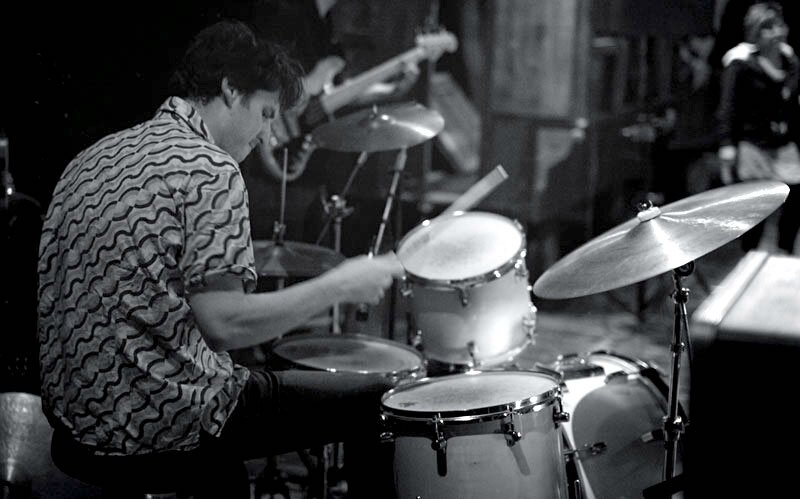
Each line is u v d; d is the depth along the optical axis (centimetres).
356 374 232
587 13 529
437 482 219
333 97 429
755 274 196
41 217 324
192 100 215
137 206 196
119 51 364
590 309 523
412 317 306
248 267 195
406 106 362
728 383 154
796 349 150
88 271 199
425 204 618
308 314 201
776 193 227
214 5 385
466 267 297
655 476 254
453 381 247
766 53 502
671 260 219
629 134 579
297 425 221
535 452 220
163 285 196
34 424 267
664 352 454
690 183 586
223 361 212
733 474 156
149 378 199
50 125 357
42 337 211
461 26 758
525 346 307
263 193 438
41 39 351
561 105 540
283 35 409
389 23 558
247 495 220
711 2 552
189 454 209
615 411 258
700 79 644
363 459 236
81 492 268
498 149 559
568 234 555
